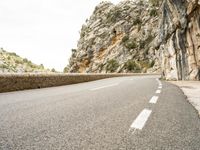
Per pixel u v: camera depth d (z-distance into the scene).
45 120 3.27
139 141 2.30
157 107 4.45
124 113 3.82
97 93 7.36
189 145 2.19
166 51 21.28
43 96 6.72
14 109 4.27
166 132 2.65
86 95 6.76
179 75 17.53
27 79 10.95
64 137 2.42
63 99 5.84
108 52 95.00
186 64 16.28
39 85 11.95
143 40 83.56
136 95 6.62
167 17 20.62
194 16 14.55
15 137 2.41
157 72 65.44
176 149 2.07
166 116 3.57
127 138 2.40
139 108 4.33
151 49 77.12
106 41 100.56
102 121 3.21
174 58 18.58
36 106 4.64
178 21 17.25
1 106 4.69
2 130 2.70
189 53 15.75
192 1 14.16
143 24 88.69
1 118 3.42
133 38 89.19
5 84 9.39
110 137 2.43
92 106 4.59
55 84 13.99
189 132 2.65
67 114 3.74
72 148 2.07
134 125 2.98
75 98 6.01
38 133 2.57
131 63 76.88
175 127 2.89
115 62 85.56
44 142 2.24
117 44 93.94
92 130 2.72
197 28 14.29
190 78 15.64
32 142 2.24
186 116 3.59
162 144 2.21
